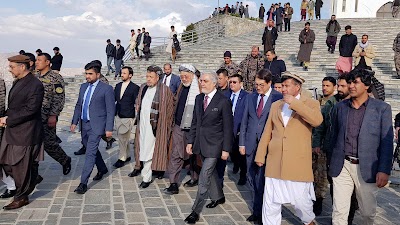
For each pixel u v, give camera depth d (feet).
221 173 17.52
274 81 18.03
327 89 16.39
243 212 16.57
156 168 19.11
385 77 41.96
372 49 37.63
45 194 18.02
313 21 81.46
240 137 16.40
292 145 12.79
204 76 15.70
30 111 15.49
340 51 40.50
